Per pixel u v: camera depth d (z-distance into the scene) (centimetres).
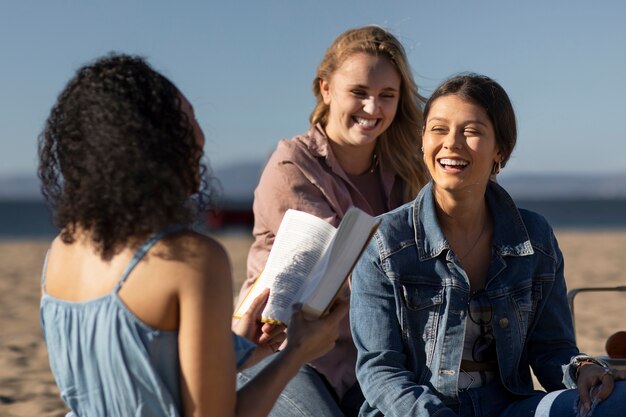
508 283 275
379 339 273
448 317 270
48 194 202
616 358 282
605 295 1040
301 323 214
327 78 350
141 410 190
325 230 238
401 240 276
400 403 259
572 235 2706
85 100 192
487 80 270
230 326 193
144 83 196
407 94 352
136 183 186
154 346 187
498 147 272
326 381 316
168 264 187
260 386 203
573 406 253
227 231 2511
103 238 189
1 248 2055
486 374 274
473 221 279
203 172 209
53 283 203
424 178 360
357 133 342
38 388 550
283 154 345
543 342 285
